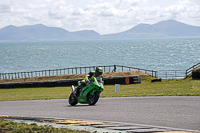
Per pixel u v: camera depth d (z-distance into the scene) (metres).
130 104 18.77
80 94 19.86
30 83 52.91
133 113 14.94
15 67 158.38
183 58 178.88
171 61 161.25
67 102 23.33
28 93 40.19
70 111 16.97
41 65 163.50
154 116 13.78
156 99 21.16
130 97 24.41
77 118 14.23
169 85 38.28
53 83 51.84
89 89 19.52
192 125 11.46
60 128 10.95
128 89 36.81
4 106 22.52
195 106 16.38
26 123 12.48
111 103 20.11
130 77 48.53
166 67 131.75
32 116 15.65
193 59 169.62
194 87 32.00
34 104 22.78
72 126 11.66
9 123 11.98
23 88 52.28
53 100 26.19
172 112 14.65
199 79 46.09
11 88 53.50
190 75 51.44
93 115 14.94
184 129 10.65
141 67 135.88
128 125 11.79
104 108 17.45
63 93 35.97
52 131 10.20
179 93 25.41
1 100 30.06
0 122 12.11
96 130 10.66
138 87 39.34
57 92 38.50
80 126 11.60
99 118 13.97
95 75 19.77
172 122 12.18
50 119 13.82
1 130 10.41
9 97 34.12
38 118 14.16
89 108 17.86
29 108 19.75
